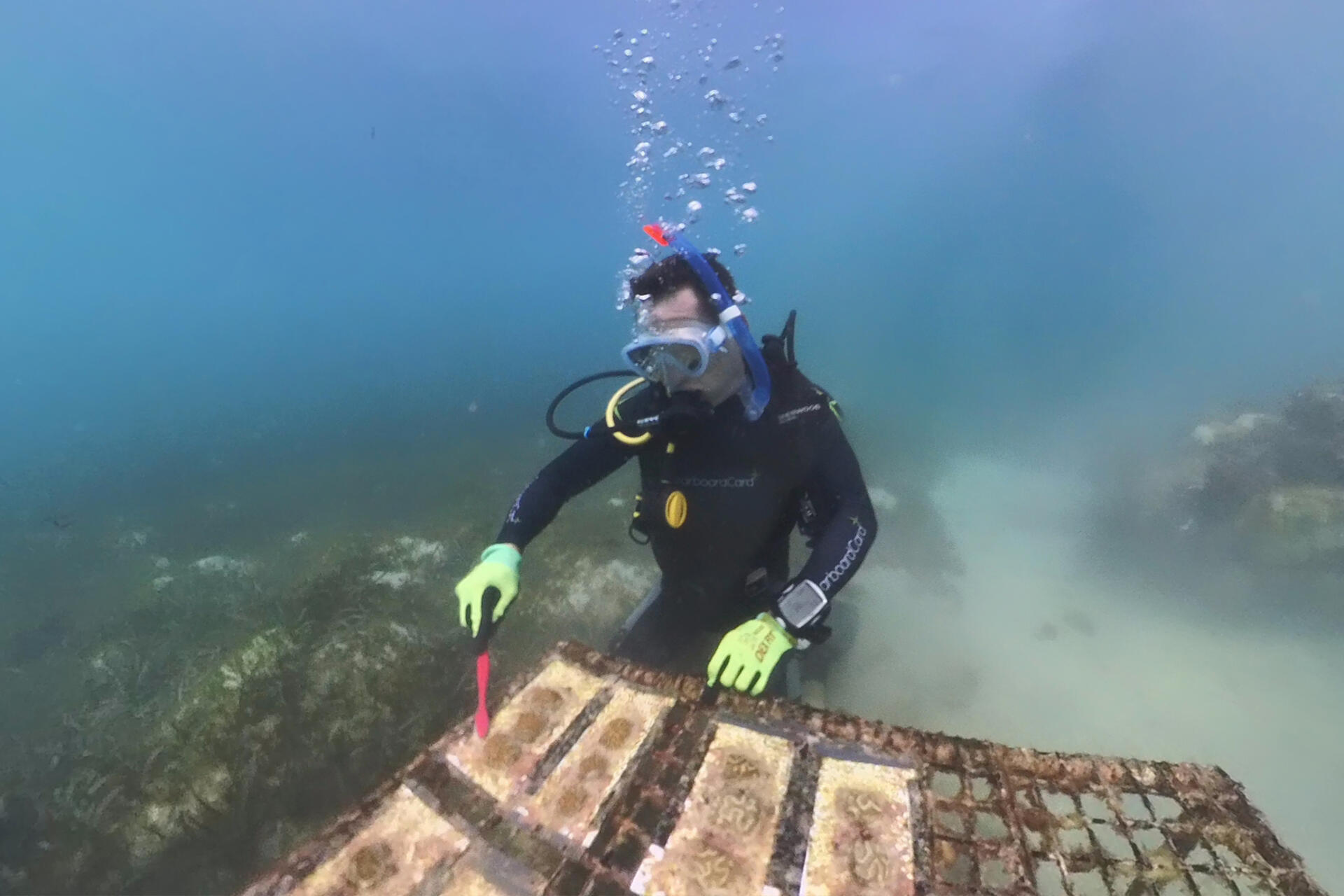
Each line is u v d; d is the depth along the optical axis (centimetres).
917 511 455
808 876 112
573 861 116
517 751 137
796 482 200
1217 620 330
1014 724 271
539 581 388
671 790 128
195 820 256
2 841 259
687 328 175
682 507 204
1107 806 121
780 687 264
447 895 112
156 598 443
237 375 1540
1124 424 620
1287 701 277
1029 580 375
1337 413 479
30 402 1686
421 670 316
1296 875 107
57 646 415
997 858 113
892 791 125
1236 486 436
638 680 153
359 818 125
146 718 313
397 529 495
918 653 313
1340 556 357
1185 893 180
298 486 652
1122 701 281
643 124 727
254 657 323
